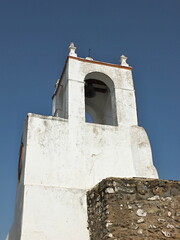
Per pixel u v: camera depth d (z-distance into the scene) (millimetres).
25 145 11812
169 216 9195
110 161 12211
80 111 12953
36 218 10180
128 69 15047
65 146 11914
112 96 14320
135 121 13617
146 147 12672
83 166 11719
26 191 10539
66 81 13836
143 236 8734
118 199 9164
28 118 12055
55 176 11164
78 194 11031
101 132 12750
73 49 14594
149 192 9445
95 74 14453
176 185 9789
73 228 10375
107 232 8664
